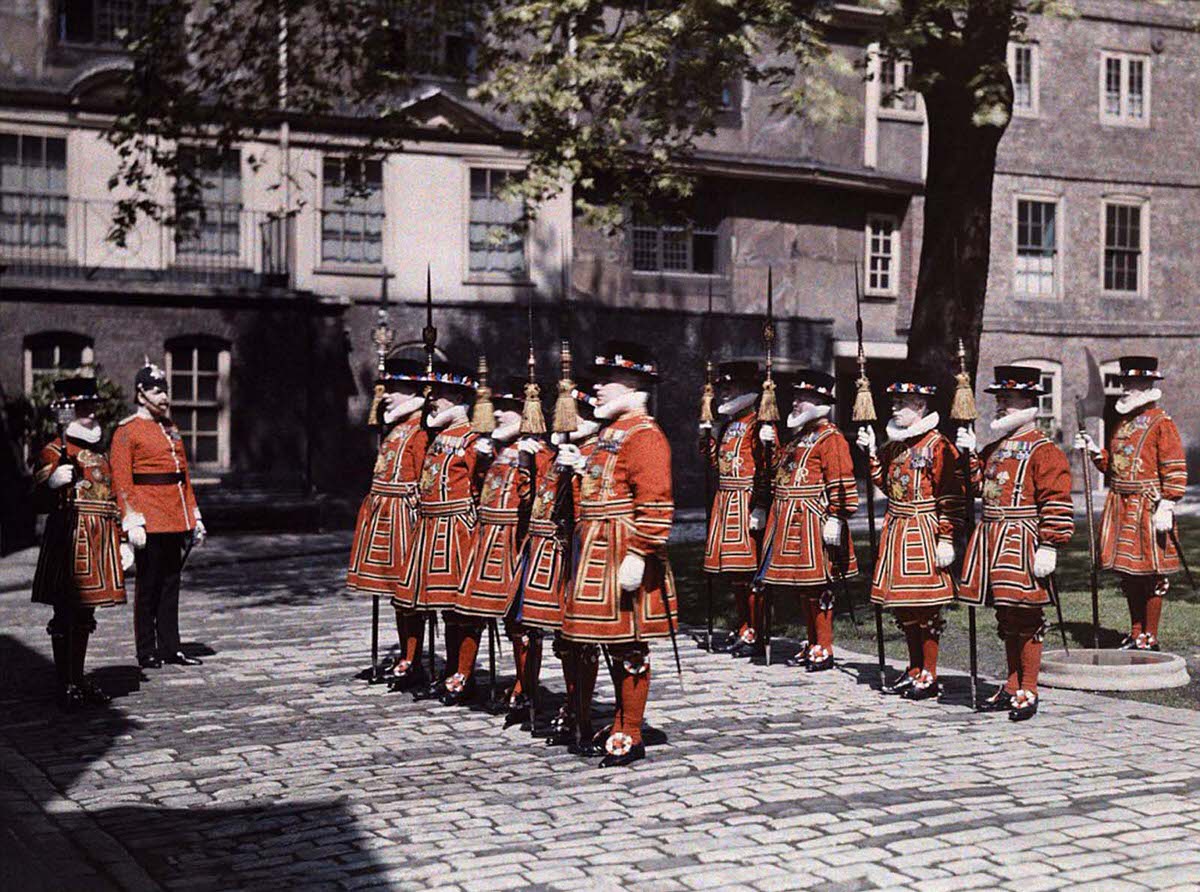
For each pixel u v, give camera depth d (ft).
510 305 79.30
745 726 24.98
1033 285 95.45
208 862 17.33
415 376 29.48
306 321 73.36
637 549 21.75
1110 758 21.98
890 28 37.68
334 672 31.55
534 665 24.52
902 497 27.58
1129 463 32.55
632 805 19.60
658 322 83.25
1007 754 22.36
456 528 27.76
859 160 88.84
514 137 79.36
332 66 50.72
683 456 84.02
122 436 30.73
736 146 84.84
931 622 27.55
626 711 22.30
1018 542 25.58
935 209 43.47
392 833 18.39
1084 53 96.27
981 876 16.15
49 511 27.86
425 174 77.97
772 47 84.84
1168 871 16.19
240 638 36.78
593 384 24.88
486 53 49.93
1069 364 96.02
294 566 56.54
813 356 87.25
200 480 70.23
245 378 72.02
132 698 28.50
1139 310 98.43
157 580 32.37
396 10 52.60
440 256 78.38
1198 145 100.07
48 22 71.36
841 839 17.67
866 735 24.06
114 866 16.94
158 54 48.11
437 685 28.86
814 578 30.63
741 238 86.17
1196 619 36.55
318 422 74.08
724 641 35.65
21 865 16.92
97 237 71.87
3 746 23.95
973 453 27.32
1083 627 35.37
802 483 30.89
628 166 47.34
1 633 38.24
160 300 70.13
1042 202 95.50
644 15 41.50
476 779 21.40
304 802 20.11
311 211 75.36
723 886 15.94
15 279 67.26
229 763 22.67
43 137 71.10
